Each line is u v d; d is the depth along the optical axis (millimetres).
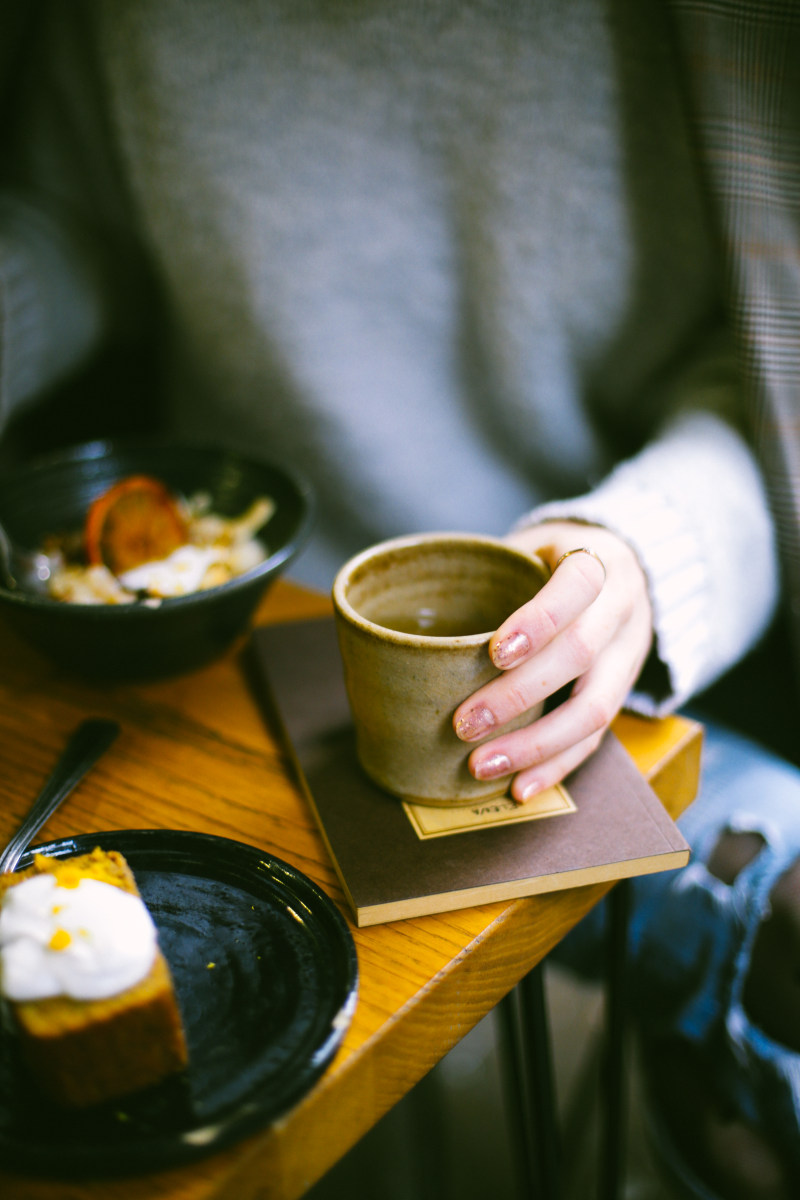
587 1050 1039
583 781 592
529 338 947
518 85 852
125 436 1254
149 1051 468
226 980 505
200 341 1044
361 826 566
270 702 674
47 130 1021
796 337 778
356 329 993
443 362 1003
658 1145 737
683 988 733
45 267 955
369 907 528
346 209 943
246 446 1096
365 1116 500
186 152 946
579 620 571
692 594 689
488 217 910
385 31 857
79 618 616
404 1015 501
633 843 556
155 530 713
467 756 554
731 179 763
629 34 822
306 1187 485
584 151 861
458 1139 998
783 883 707
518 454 1026
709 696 980
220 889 539
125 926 473
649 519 686
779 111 765
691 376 890
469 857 550
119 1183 456
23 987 460
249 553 721
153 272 1050
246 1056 481
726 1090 702
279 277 973
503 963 545
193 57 901
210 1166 459
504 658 524
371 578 584
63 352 996
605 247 894
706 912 726
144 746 637
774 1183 680
